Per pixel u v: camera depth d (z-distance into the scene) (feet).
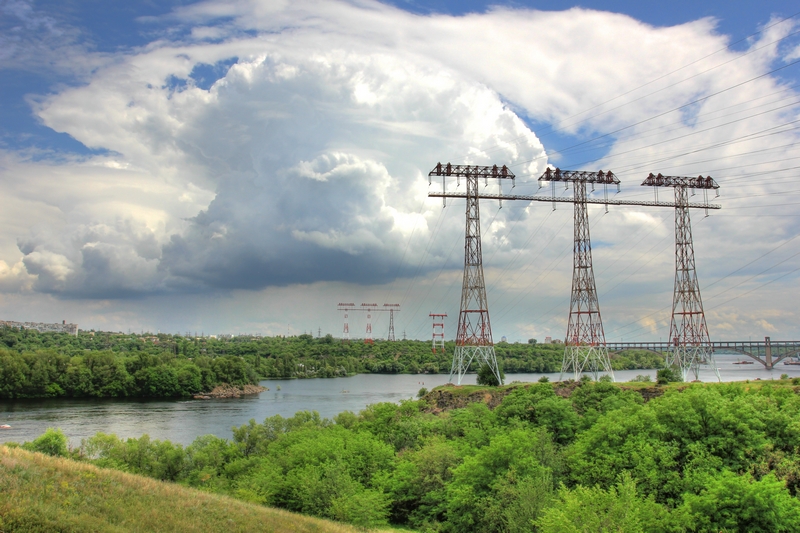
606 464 230.89
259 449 390.21
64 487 157.38
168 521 157.89
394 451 326.24
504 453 240.94
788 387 339.36
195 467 349.82
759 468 211.41
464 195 506.48
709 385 380.99
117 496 165.07
